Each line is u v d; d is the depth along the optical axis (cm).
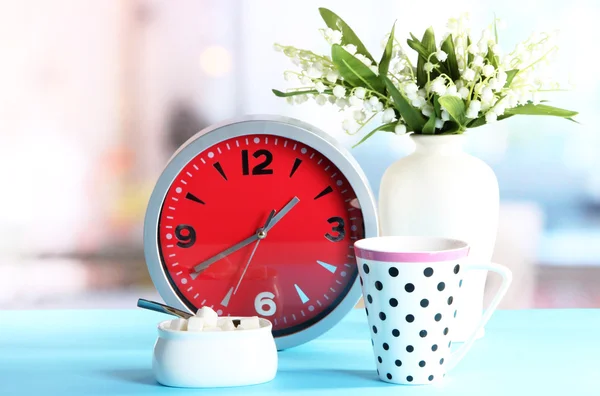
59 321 127
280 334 114
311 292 114
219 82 511
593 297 472
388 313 99
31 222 508
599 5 495
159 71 516
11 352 112
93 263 501
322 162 113
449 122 115
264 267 114
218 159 113
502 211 491
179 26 512
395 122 119
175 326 102
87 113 517
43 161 516
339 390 99
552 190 491
